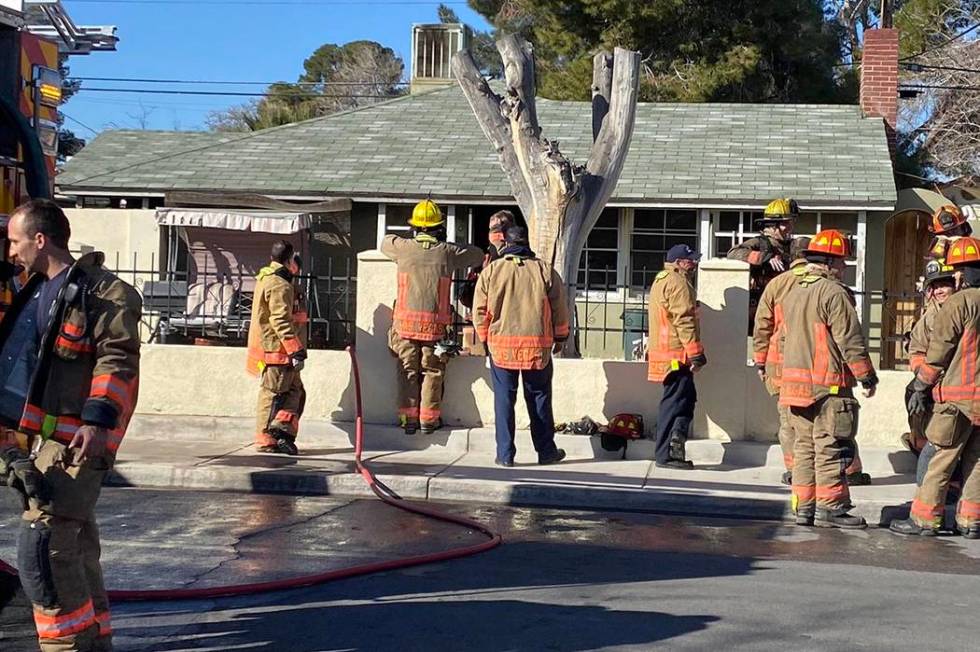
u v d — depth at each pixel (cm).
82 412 456
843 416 859
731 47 2841
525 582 670
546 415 1048
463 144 2086
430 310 1100
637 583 673
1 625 564
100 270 476
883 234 1855
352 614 595
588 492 934
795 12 2845
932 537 845
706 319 1115
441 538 789
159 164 2028
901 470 1061
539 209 1236
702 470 1045
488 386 1142
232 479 963
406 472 997
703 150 2022
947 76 3077
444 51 2548
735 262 1110
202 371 1184
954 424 826
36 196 609
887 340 1697
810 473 876
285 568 690
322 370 1163
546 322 1038
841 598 648
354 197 1891
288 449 1064
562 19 2892
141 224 1858
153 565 690
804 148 2014
